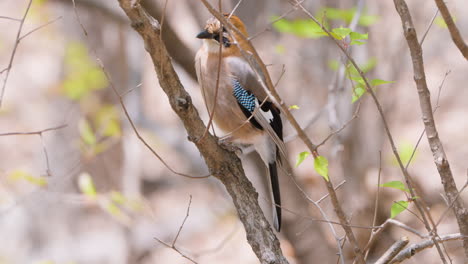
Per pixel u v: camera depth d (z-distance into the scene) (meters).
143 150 16.11
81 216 13.80
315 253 10.10
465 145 14.25
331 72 11.80
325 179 5.10
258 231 5.68
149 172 16.30
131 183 11.80
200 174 12.02
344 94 10.66
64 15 13.37
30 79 14.53
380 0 12.06
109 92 12.91
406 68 14.30
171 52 8.73
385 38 11.66
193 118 5.57
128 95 12.28
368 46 10.79
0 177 9.98
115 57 12.73
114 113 11.80
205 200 15.61
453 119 15.35
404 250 5.48
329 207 11.13
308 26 8.18
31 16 12.83
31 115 13.70
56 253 13.15
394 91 11.74
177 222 14.81
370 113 11.24
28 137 14.49
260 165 9.78
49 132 12.86
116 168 12.89
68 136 12.70
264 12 10.41
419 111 14.68
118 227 13.21
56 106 13.23
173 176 16.25
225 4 10.91
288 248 11.45
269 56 12.30
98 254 13.45
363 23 8.65
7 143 14.40
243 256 13.72
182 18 12.30
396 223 5.20
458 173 13.27
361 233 10.66
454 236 5.32
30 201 12.14
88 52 12.78
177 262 13.55
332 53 11.72
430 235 5.11
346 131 10.80
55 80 14.06
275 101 4.87
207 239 14.41
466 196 11.77
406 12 5.12
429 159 13.32
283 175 9.93
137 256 13.52
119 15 9.92
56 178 12.21
